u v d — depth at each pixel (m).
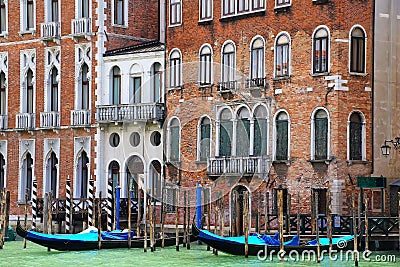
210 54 60.09
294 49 56.41
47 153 67.50
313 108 55.56
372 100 55.56
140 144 62.66
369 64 55.50
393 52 56.38
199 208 58.22
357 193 54.84
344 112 54.81
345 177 54.72
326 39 55.12
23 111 68.94
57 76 67.19
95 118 64.94
